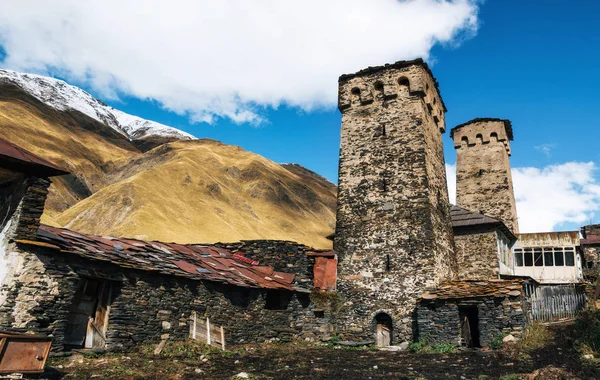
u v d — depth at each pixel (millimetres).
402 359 13594
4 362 8070
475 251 22797
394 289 18000
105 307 12133
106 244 13469
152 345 12688
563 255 29297
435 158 21156
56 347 10500
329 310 18609
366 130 20969
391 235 18797
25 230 10492
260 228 105188
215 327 14945
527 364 11523
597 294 19844
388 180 19672
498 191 33406
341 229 19891
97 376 9500
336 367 12156
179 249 17062
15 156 10086
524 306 15281
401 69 20969
